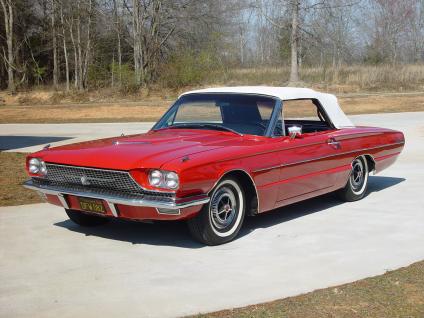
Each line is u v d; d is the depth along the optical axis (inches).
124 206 205.6
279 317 152.9
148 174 201.0
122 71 1576.0
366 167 306.2
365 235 237.9
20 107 1358.3
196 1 1635.1
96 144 237.8
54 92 1565.0
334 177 275.3
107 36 1737.2
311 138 258.1
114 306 163.2
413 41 2052.2
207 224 213.9
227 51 1679.4
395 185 349.7
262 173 229.8
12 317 156.4
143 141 232.1
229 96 256.8
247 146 227.0
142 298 169.0
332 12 1582.2
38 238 233.1
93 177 213.2
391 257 208.1
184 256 209.3
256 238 233.1
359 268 195.9
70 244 224.8
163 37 1694.1
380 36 2012.8
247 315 154.6
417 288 173.5
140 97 1504.7
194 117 259.8
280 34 1787.6
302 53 1753.2
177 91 1545.3
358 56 2031.3
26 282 183.0
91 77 1689.2
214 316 154.4
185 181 198.1
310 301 164.1
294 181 247.9
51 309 161.5
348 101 1256.2
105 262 202.7
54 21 1817.2
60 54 1979.6
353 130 293.3
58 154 227.0
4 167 424.8
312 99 275.6
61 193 222.1
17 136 732.7
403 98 1279.5
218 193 218.5
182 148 216.8
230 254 211.8
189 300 167.2
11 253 213.3
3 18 1913.1
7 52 1943.9
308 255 210.8
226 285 179.6
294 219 265.7
